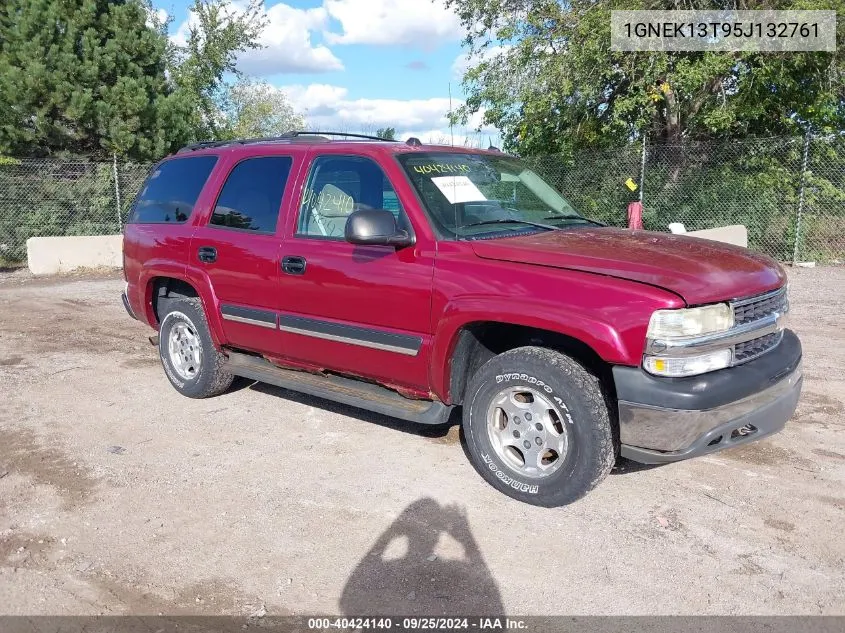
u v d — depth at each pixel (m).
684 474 4.31
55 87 14.45
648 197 13.50
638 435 3.52
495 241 4.08
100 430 5.16
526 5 14.42
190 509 3.98
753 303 3.74
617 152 13.62
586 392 3.62
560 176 14.18
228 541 3.64
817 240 12.72
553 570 3.35
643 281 3.51
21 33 14.38
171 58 20.58
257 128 28.38
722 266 3.78
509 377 3.87
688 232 12.61
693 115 13.76
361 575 3.34
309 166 4.82
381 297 4.27
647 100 12.45
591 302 3.53
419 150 4.64
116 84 15.14
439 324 4.01
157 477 4.38
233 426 5.22
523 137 15.27
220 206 5.38
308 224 4.76
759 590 3.18
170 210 5.82
